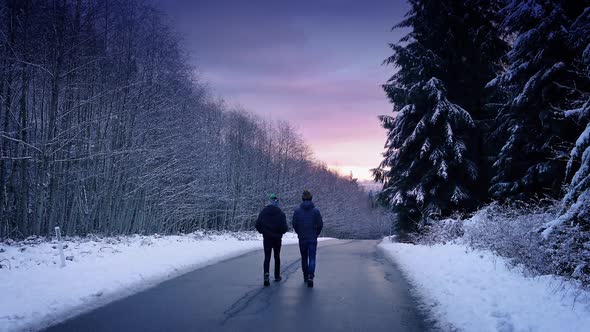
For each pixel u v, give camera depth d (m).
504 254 8.88
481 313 5.50
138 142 20.89
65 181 17.00
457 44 19.95
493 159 17.42
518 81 13.44
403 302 6.84
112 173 19.27
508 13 12.91
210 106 35.88
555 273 6.93
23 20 14.77
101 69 18.67
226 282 8.91
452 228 14.77
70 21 16.05
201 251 15.09
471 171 18.06
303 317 5.81
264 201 43.16
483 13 19.77
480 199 18.94
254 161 43.62
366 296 7.38
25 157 13.77
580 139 7.06
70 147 17.19
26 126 14.88
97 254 11.73
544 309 5.19
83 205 18.70
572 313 4.88
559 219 6.50
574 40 11.05
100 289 7.36
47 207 16.53
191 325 5.36
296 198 52.47
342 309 6.32
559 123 11.75
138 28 20.03
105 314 5.90
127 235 20.69
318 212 8.98
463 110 17.83
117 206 20.36
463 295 6.63
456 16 19.56
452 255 10.83
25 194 14.81
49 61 15.64
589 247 6.18
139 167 21.22
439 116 18.38
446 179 17.72
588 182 6.68
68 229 17.09
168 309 6.26
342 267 11.93
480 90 19.67
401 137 20.19
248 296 7.32
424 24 19.98
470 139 19.12
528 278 6.88
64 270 8.82
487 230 10.75
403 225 20.98
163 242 17.56
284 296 7.36
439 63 18.72
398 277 9.80
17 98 15.30
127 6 19.14
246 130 43.81
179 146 24.31
